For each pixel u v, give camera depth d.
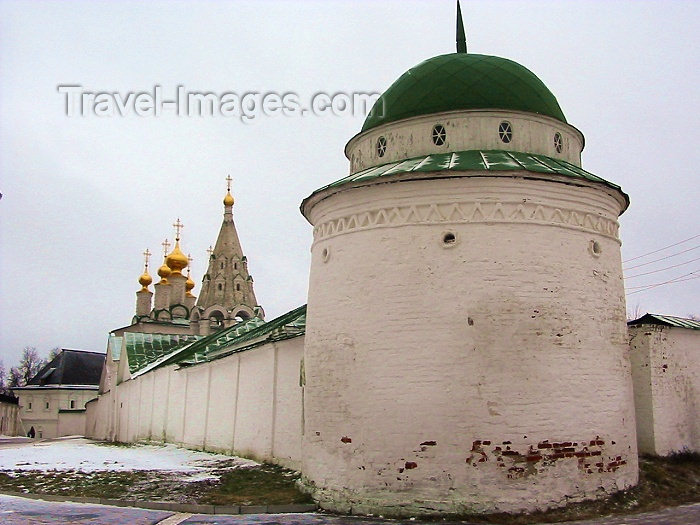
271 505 14.43
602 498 13.79
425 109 16.61
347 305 14.87
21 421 72.31
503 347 13.61
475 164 14.55
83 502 15.88
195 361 31.91
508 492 13.06
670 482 16.22
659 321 20.53
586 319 14.41
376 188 14.90
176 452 28.94
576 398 13.88
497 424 13.32
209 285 54.50
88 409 63.22
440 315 13.84
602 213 15.36
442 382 13.59
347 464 14.22
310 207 16.72
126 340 45.59
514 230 14.12
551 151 16.80
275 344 22.61
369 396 14.14
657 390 19.80
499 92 16.56
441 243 14.15
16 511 14.55
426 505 13.22
